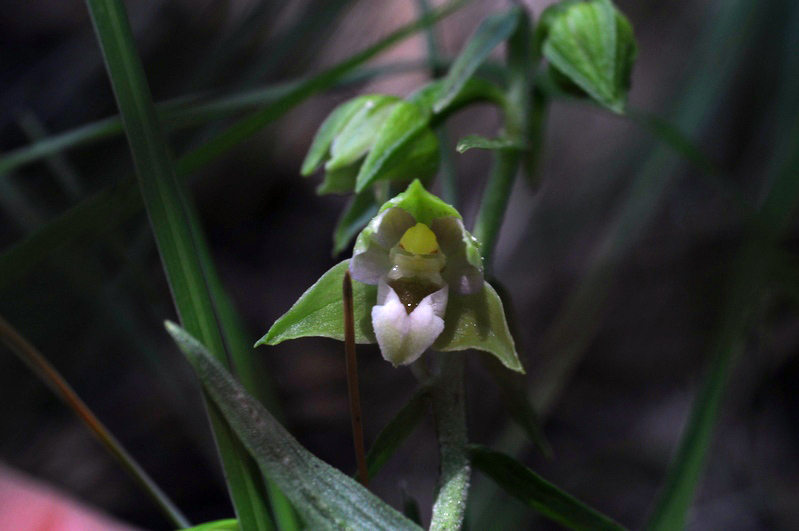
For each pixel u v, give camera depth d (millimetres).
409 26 246
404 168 218
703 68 302
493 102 229
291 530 206
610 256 300
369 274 203
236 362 223
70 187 241
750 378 305
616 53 219
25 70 384
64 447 300
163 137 201
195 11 357
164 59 356
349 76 256
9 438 287
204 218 391
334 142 220
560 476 324
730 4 304
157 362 256
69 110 361
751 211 259
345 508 192
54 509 225
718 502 312
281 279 381
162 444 312
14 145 358
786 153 278
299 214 402
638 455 326
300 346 353
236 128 228
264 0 285
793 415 322
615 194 347
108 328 276
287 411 330
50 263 244
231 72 331
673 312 355
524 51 229
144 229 258
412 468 319
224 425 196
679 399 340
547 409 292
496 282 212
